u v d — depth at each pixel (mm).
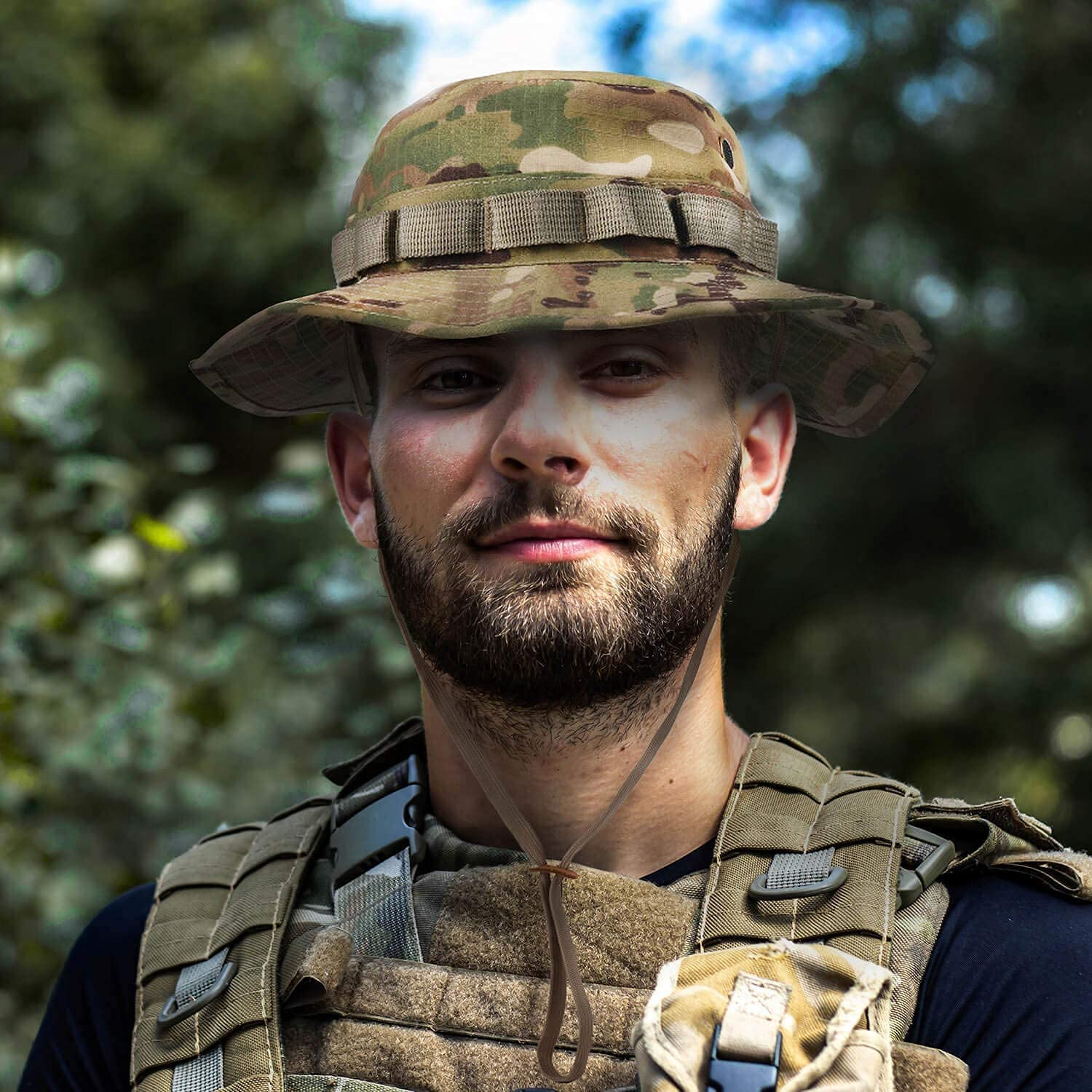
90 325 10781
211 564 3988
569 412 1682
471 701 1735
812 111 7801
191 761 3932
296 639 4242
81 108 11438
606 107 1802
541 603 1658
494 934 1715
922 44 7625
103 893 3623
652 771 1783
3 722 3510
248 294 11625
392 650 4191
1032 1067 1568
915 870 1672
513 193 1740
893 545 8328
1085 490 7867
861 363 1955
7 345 3797
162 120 11539
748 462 1923
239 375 2004
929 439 7973
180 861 2027
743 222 1825
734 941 1633
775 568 8445
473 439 1710
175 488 4945
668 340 1738
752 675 8875
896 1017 1577
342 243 1907
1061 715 7891
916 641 8445
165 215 11359
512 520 1662
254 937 1810
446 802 1880
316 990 1707
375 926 1771
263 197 11578
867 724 8406
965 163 7672
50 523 3662
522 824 1719
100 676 3631
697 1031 1492
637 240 1735
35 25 11539
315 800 2074
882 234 7777
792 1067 1463
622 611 1669
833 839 1712
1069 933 1641
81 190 11281
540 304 1623
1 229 11352
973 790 8031
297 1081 1663
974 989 1614
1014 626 8352
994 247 7781
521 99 1801
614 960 1659
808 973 1533
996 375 7957
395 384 1793
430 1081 1630
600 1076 1595
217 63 11602
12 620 3502
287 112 11438
